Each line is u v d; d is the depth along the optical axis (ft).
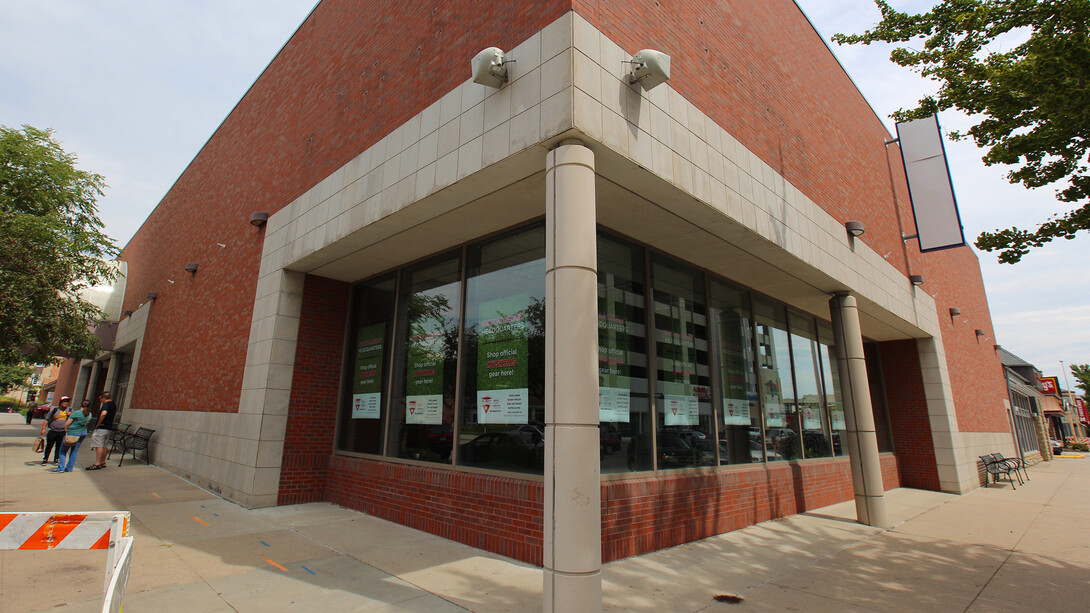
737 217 22.26
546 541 13.69
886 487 42.42
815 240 28.99
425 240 25.57
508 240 23.47
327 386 31.55
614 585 17.02
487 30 19.47
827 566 20.45
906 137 39.50
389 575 17.53
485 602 15.21
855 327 31.86
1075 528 28.71
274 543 21.25
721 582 17.94
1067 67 16.33
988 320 70.03
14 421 138.72
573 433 13.75
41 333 57.93
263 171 37.27
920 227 38.27
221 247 42.04
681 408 24.99
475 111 18.89
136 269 76.59
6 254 54.80
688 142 20.17
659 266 25.62
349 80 29.01
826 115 34.65
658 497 21.72
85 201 69.00
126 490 32.65
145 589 15.84
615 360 21.90
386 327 29.96
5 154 62.44
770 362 32.96
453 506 22.20
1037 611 16.01
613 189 18.99
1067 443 150.82
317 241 27.78
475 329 23.98
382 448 27.86
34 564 18.08
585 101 15.67
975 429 52.75
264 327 31.35
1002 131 20.13
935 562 21.34
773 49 29.66
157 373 51.83
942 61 21.58
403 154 22.48
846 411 30.76
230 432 32.37
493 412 22.11
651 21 19.81
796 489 31.81
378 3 27.86
